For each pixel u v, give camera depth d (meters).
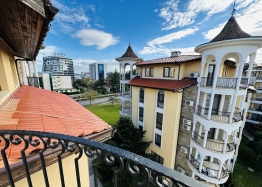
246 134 19.33
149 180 1.01
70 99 6.84
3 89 3.86
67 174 2.52
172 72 9.91
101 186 8.82
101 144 1.17
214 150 7.65
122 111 14.84
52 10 1.72
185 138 9.45
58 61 77.12
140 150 10.22
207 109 8.30
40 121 2.73
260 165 12.35
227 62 9.27
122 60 14.08
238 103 9.28
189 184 0.84
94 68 99.75
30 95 5.29
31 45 3.99
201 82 8.00
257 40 5.85
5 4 1.54
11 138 1.28
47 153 1.70
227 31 6.80
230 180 9.74
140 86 11.09
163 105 9.99
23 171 1.55
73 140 1.23
